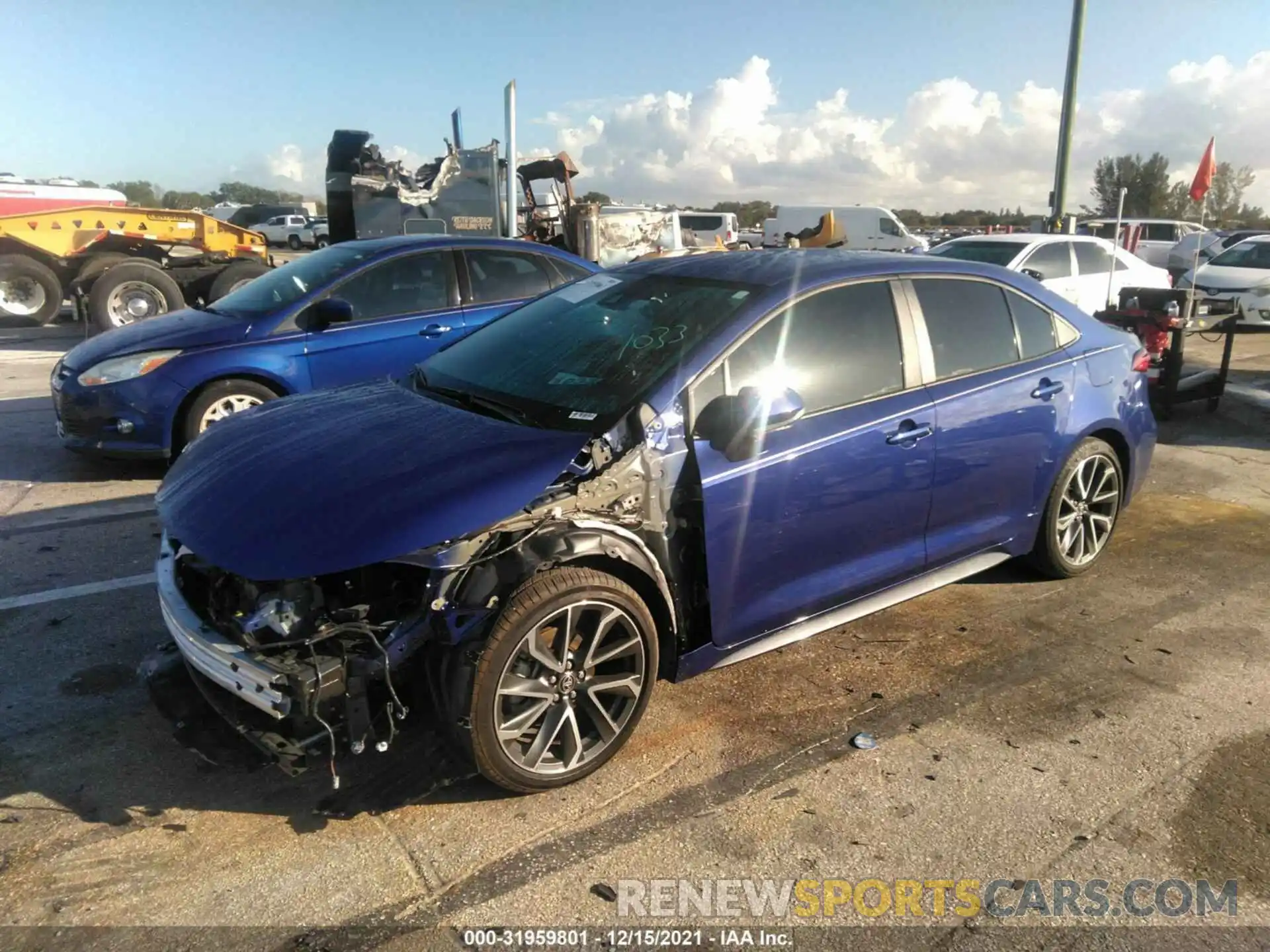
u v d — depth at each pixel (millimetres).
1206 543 5422
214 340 6168
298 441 3250
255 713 2812
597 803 2977
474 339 4164
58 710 3439
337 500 2812
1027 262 11781
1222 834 2861
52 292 14633
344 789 2998
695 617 3361
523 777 2914
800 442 3385
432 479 2857
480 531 2781
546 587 2816
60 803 2912
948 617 4402
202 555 2770
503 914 2502
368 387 3934
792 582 3506
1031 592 4695
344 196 16156
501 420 3314
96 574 4715
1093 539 4824
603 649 3035
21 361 11656
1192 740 3375
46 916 2451
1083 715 3537
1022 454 4219
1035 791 3066
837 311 3674
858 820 2908
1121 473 4867
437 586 2727
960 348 4031
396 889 2580
